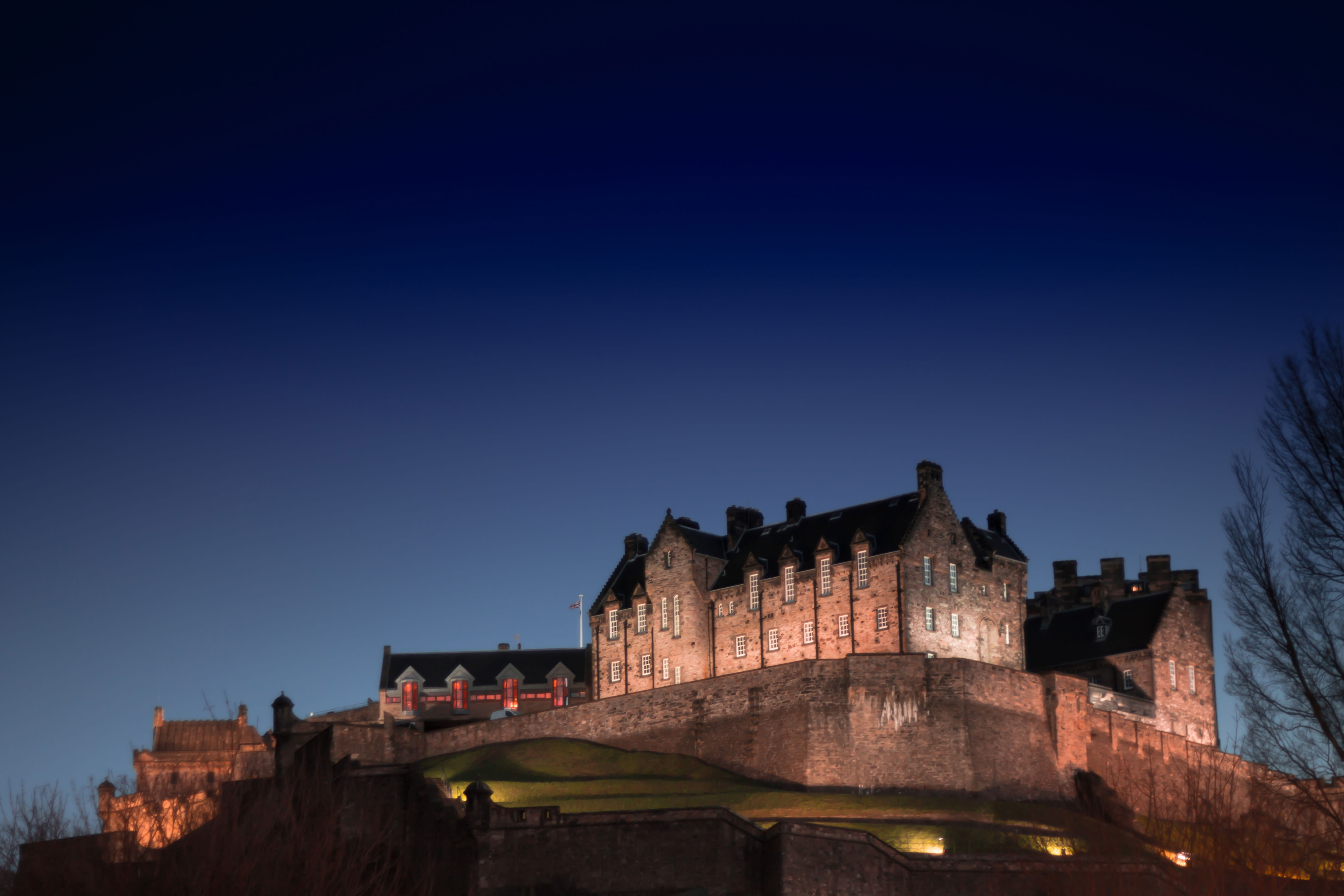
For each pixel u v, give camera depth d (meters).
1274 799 50.06
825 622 108.88
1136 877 59.28
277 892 59.84
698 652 116.12
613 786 94.75
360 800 74.69
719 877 65.75
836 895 65.25
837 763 96.38
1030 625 132.88
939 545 108.69
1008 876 65.06
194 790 95.12
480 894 67.50
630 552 128.88
